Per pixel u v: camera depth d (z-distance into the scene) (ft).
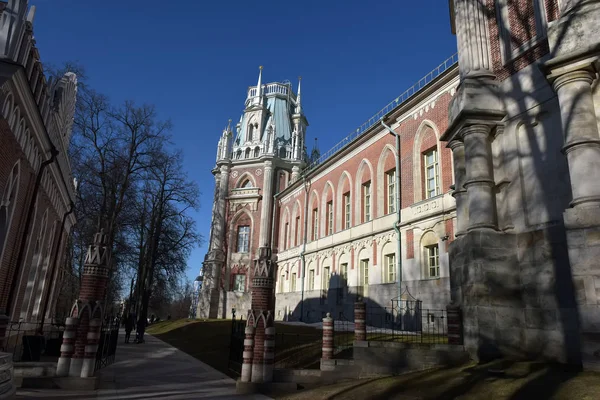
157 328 139.85
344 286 97.14
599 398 20.99
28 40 35.01
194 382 39.81
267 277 39.19
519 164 37.11
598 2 30.22
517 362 31.65
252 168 163.63
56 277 77.92
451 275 40.63
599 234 26.58
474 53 42.50
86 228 116.78
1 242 40.91
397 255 76.54
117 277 145.18
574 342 29.96
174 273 142.51
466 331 36.42
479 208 37.40
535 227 34.73
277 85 187.93
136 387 36.09
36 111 40.45
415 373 34.22
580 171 28.35
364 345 38.19
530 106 37.06
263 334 37.55
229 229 160.45
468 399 25.12
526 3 39.58
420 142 76.43
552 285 32.35
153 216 131.64
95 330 36.37
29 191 47.47
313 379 37.42
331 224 111.75
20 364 34.83
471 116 39.55
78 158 107.76
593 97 29.94
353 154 100.99
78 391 33.27
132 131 109.09
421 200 72.90
